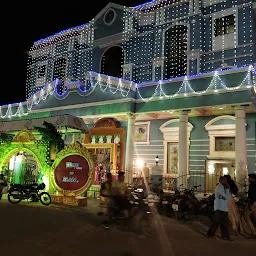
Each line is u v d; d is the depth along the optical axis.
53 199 14.65
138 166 22.09
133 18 25.66
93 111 21.16
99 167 20.00
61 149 16.20
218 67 21.30
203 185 19.39
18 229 8.63
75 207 13.77
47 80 30.45
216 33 22.12
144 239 8.22
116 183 10.11
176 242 8.10
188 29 22.81
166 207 12.77
